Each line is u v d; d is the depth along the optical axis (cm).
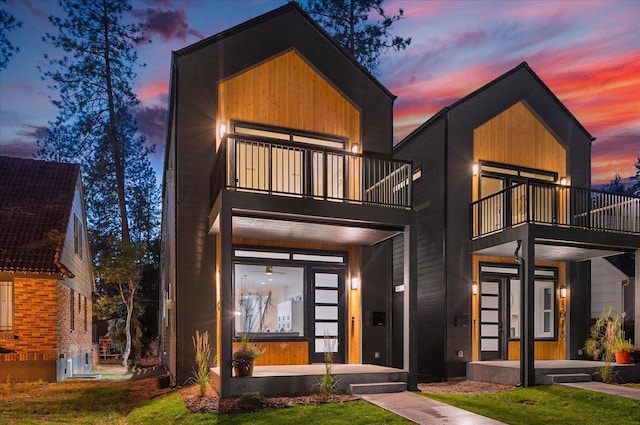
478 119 1238
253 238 1029
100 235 2959
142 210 3119
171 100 1077
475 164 1217
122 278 1898
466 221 1197
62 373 1182
